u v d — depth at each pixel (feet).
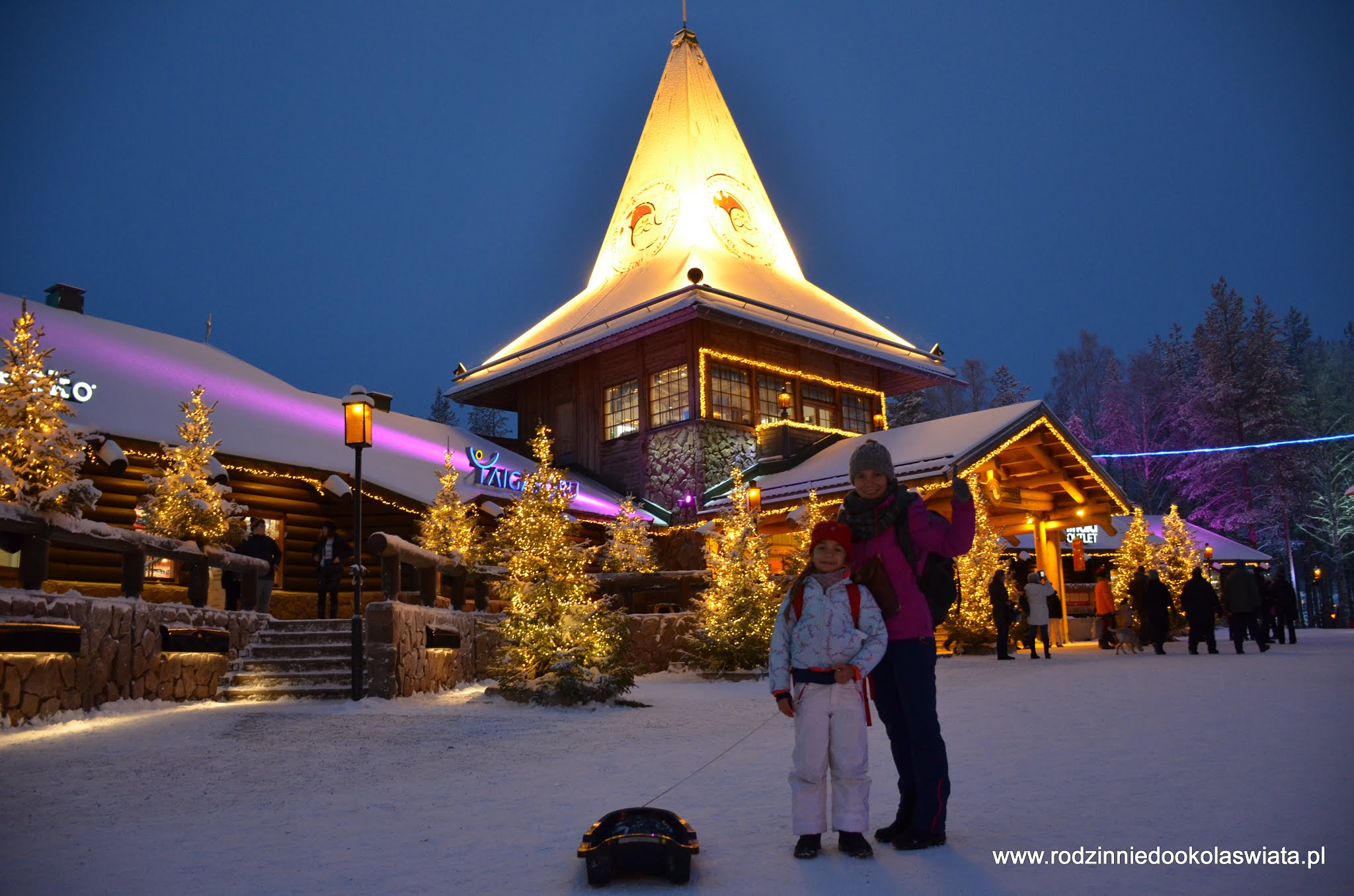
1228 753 22.62
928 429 85.92
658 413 104.06
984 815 17.42
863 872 13.92
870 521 16.43
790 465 94.68
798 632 15.58
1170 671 45.83
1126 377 273.95
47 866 15.98
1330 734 24.62
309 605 72.33
